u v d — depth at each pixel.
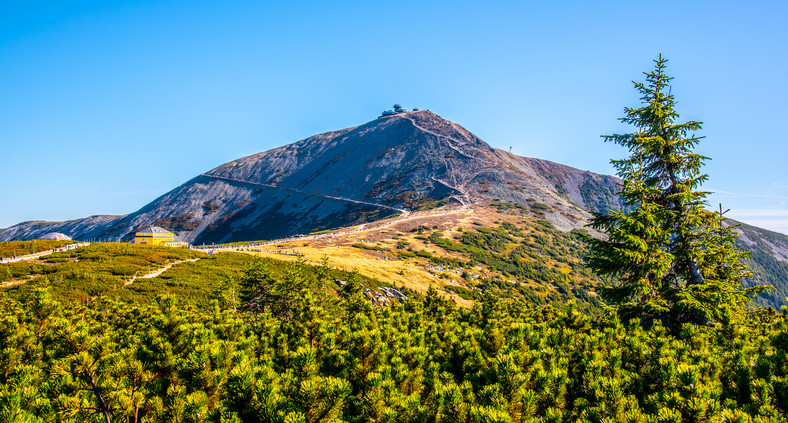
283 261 76.62
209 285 49.34
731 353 7.94
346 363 7.87
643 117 18.31
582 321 10.73
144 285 45.03
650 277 16.89
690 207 17.45
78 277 44.88
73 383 6.19
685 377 6.12
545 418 5.64
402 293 73.12
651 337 9.73
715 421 5.01
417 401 5.95
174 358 8.05
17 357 8.52
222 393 6.50
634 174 18.20
